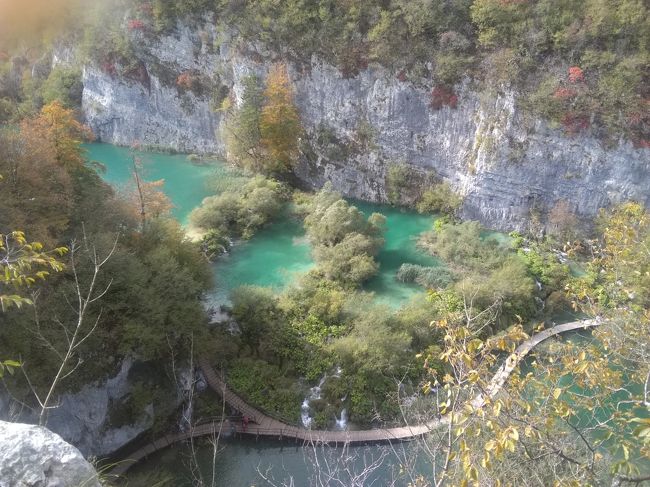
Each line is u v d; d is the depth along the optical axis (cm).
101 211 3450
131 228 3591
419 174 5569
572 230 4769
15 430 932
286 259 4766
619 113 4522
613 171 4638
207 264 4012
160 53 6619
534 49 4722
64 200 3238
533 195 4969
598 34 4509
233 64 6128
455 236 4847
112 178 6219
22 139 3162
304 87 5781
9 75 7906
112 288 2989
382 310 3747
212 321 3775
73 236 3212
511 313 3953
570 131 4669
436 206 5462
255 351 3644
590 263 2100
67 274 2877
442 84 5178
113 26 6719
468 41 4994
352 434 3125
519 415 1219
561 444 1410
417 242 5019
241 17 5875
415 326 3716
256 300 3791
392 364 3447
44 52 7725
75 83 7288
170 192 5856
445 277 4316
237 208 5228
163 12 6359
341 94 5631
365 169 5759
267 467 2991
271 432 3134
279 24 5616
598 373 1329
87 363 2802
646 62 4416
